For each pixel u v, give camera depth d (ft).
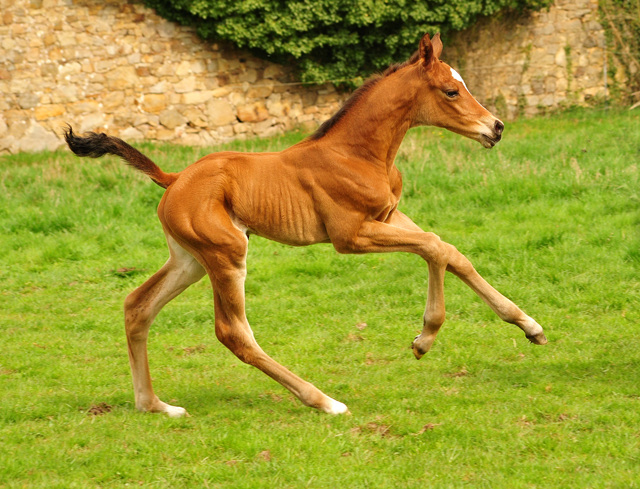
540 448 16.51
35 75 66.95
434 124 20.03
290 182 19.53
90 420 19.38
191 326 28.60
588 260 31.71
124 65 69.21
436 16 73.26
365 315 28.60
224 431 18.11
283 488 15.20
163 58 70.23
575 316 26.76
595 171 45.01
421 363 23.62
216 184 19.33
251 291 32.14
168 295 20.31
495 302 19.77
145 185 48.19
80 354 25.88
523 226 37.09
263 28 70.08
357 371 23.22
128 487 15.43
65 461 16.62
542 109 78.79
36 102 67.15
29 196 47.14
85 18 67.72
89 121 68.80
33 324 28.96
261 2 69.46
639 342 23.70
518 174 45.19
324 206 19.42
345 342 26.00
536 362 22.79
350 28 73.72
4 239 40.06
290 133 73.05
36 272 35.68
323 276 33.63
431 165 49.62
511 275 30.96
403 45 75.92
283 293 31.78
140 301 20.15
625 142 54.85
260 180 19.53
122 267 35.60
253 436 17.63
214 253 19.03
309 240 19.95
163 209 19.72
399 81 19.70
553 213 38.78
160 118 70.69
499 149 54.70
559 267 31.30
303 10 70.90
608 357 22.48
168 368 24.23
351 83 74.90
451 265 19.61
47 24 66.85
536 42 78.23
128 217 43.06
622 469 15.26
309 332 27.14
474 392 20.40
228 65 72.43
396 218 21.53
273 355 25.07
